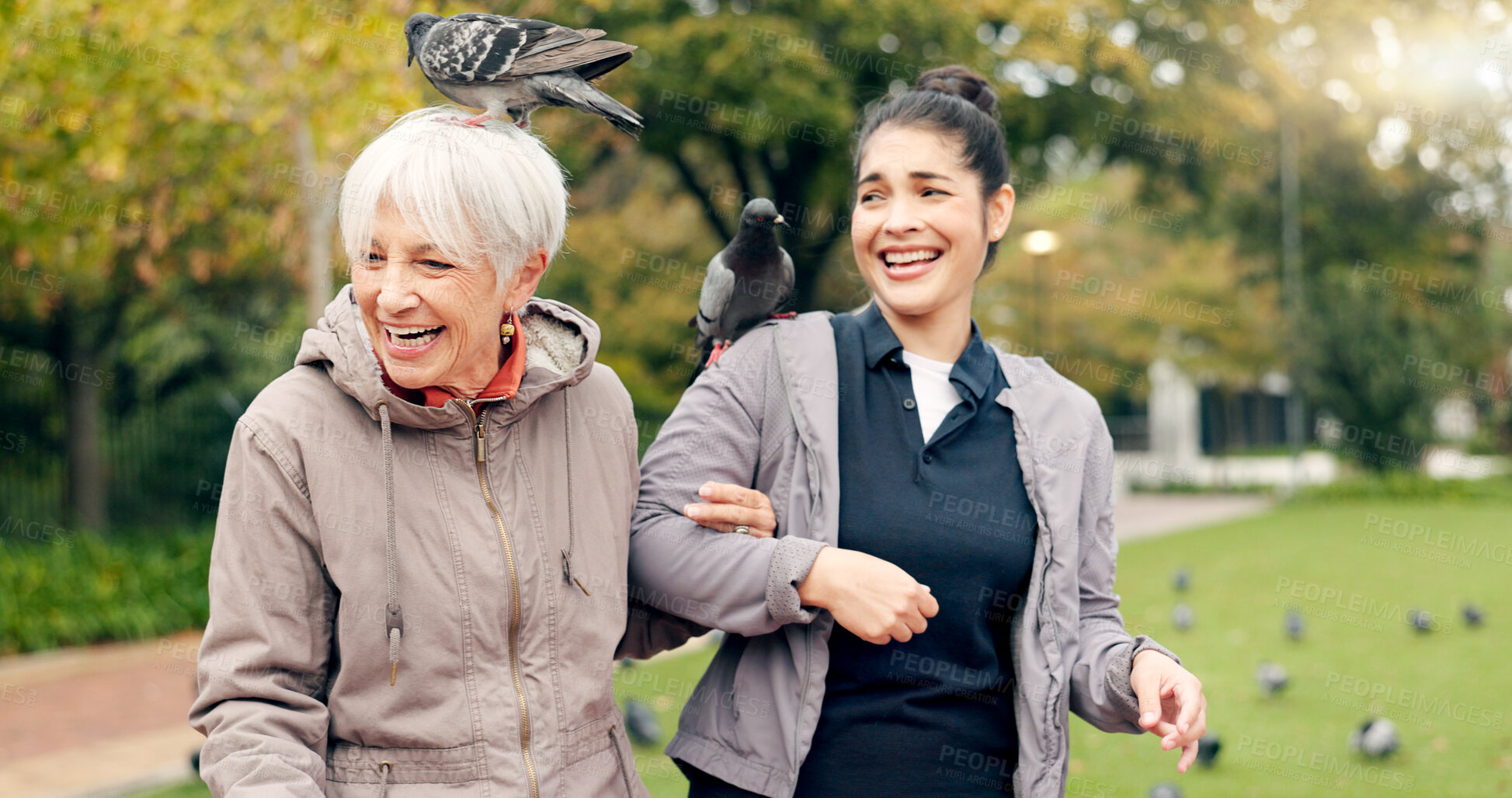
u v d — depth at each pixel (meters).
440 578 1.53
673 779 4.36
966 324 2.04
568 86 2.03
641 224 15.59
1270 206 20.53
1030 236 16.45
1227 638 7.15
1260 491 23.41
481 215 1.49
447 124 1.55
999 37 12.47
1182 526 15.55
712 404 1.92
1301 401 22.22
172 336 13.03
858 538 1.84
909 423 1.92
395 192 1.46
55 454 12.56
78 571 8.69
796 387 1.89
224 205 7.57
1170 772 4.54
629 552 1.84
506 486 1.61
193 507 13.08
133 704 6.28
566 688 1.60
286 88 6.06
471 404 1.61
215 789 1.40
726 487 1.75
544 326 1.77
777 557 1.69
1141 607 8.42
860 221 1.97
